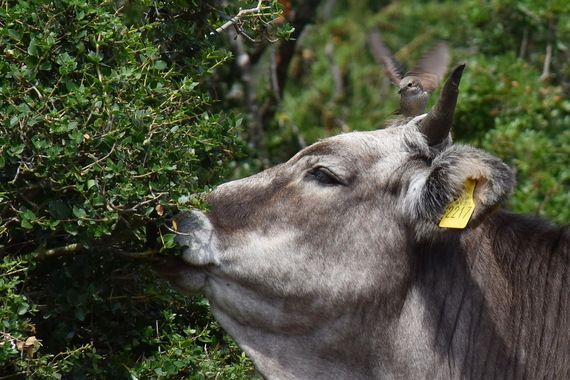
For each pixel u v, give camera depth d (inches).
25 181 360.8
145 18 406.3
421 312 402.0
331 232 399.9
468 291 403.9
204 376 395.5
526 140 616.4
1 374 364.5
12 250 379.6
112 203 360.8
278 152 683.4
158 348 398.3
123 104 361.1
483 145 623.2
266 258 398.0
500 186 373.4
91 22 366.9
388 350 403.2
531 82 645.9
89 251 380.5
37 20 360.2
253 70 676.1
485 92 636.7
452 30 756.6
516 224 419.2
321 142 409.1
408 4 886.4
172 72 386.3
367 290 399.9
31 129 354.3
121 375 384.2
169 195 368.8
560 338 398.6
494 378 399.9
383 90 783.7
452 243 404.8
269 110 689.6
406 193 398.6
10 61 359.6
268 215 401.4
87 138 354.3
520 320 402.6
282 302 401.4
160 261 395.2
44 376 357.1
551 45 692.7
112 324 393.1
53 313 370.9
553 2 678.5
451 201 382.3
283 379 406.6
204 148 389.1
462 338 401.4
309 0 674.2
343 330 402.6
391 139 407.8
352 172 401.4
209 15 418.6
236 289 402.3
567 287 402.6
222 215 401.1
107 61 377.1
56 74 368.5
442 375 399.9
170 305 412.2
